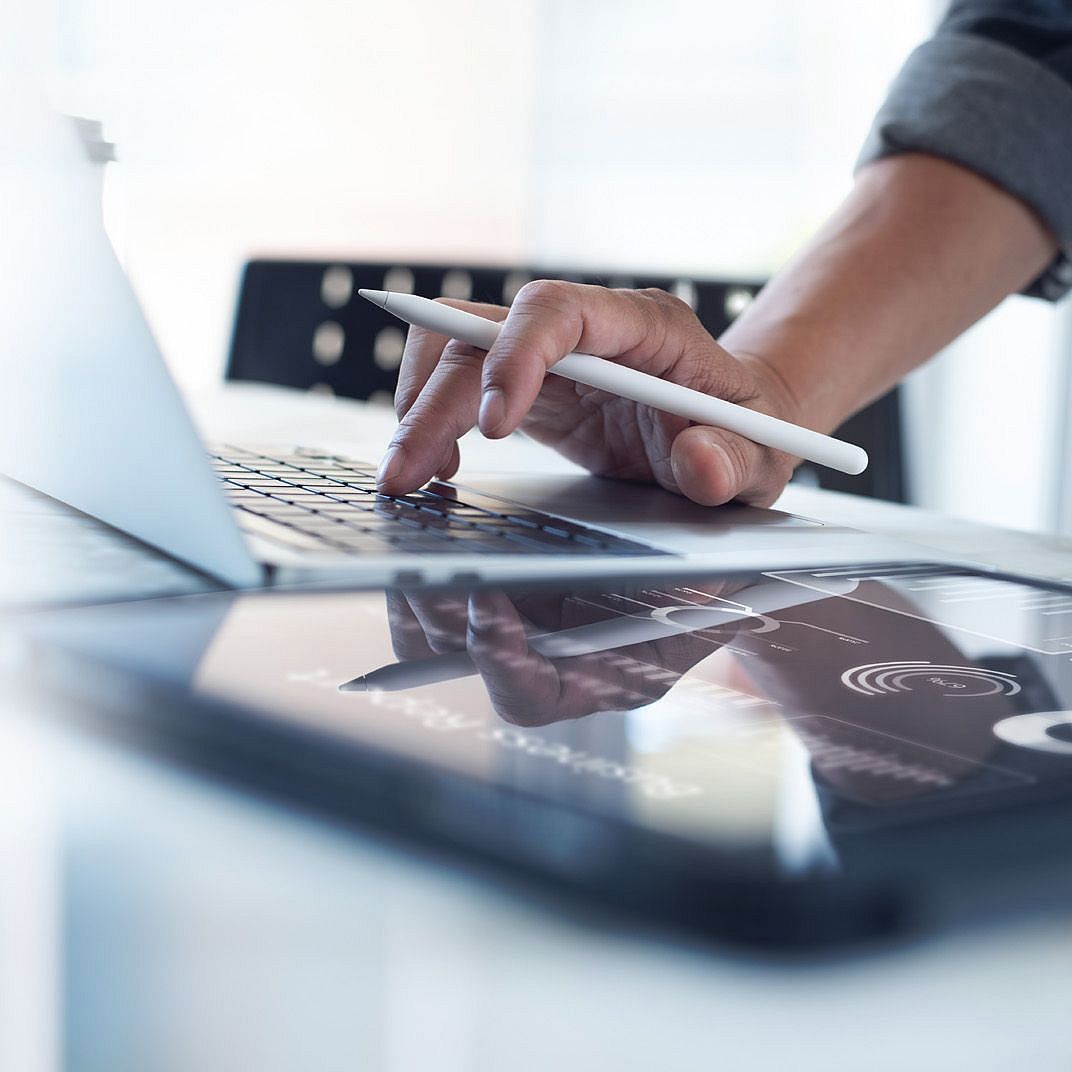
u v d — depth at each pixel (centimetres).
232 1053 15
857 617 34
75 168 43
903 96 73
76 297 43
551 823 16
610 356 50
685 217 229
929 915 14
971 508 209
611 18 228
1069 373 201
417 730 20
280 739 19
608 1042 14
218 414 83
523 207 238
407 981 15
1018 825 17
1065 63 70
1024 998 14
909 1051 14
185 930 16
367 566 35
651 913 14
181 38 240
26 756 19
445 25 237
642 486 58
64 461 44
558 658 27
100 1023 16
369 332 147
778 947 14
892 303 68
